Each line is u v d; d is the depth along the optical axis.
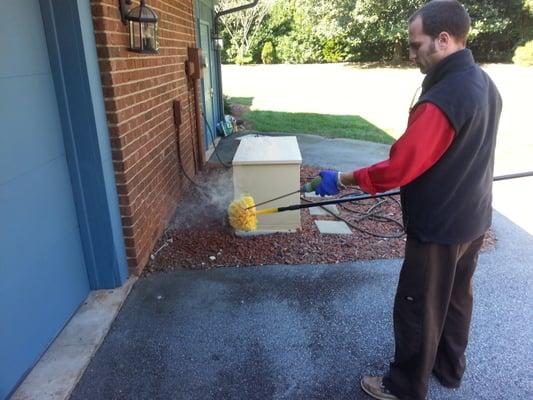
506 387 2.23
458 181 1.71
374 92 16.17
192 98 6.02
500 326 2.70
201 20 7.33
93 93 2.69
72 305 2.79
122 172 3.03
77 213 2.88
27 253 2.29
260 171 3.84
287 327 2.71
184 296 3.04
